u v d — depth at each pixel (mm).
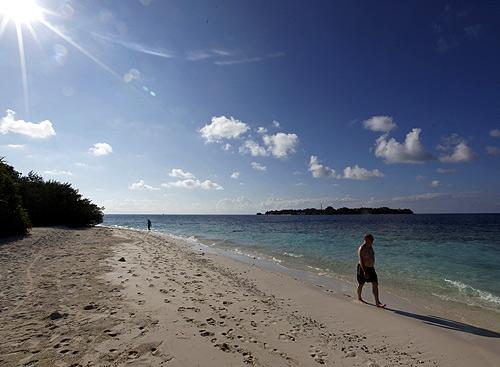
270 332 6449
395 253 21500
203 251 21922
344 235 37781
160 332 5652
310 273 14492
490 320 8250
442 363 5668
